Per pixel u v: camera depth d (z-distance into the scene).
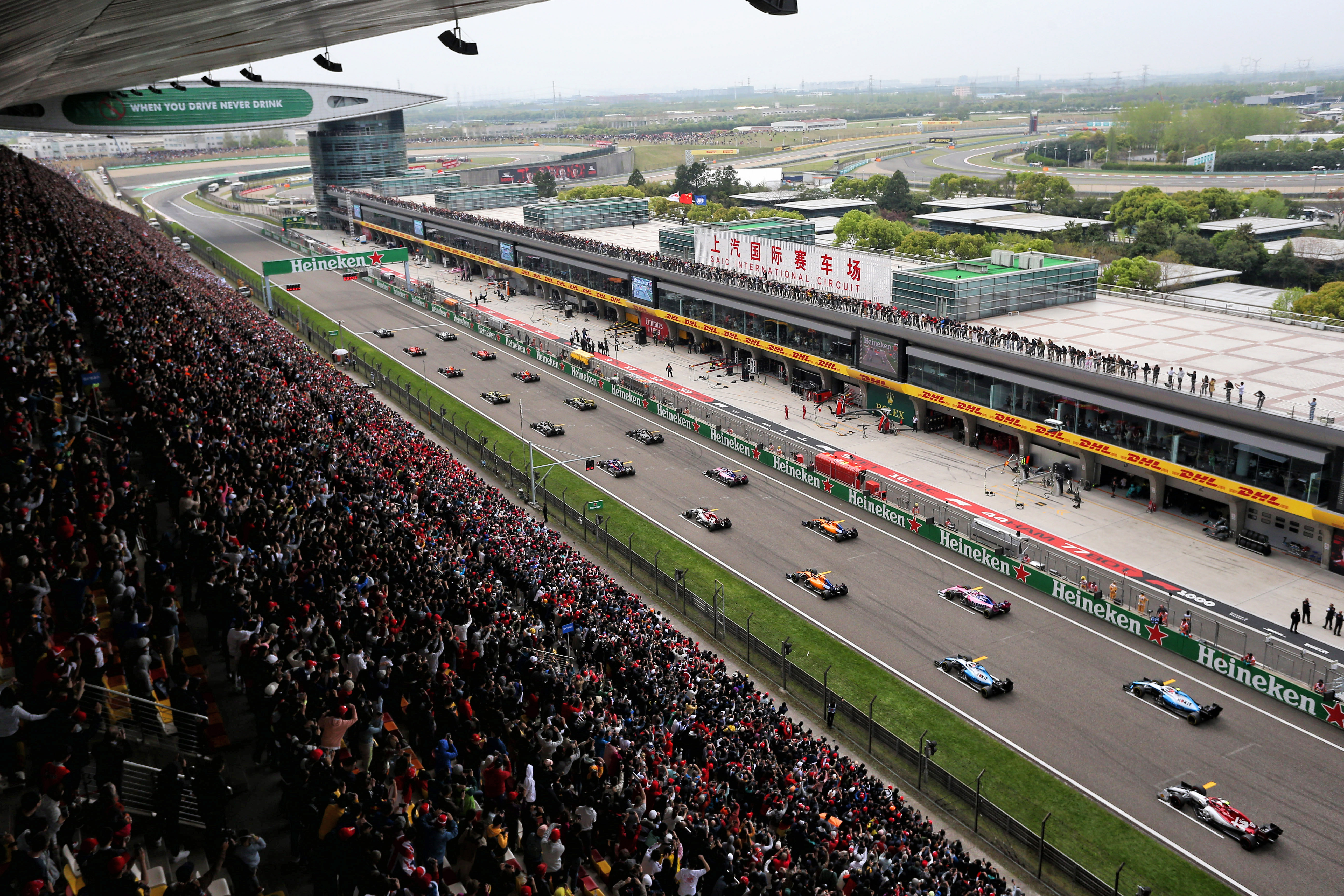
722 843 34.00
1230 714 57.72
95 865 18.38
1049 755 54.28
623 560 77.50
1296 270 154.75
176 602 36.06
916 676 62.06
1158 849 47.19
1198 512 83.69
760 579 75.19
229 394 59.03
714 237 136.00
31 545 27.06
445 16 29.22
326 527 43.69
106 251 95.00
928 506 85.88
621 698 45.00
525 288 184.62
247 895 22.25
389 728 33.03
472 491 74.00
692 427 109.75
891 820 44.78
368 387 123.81
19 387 39.12
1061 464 91.88
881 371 108.31
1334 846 47.19
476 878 25.34
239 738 29.53
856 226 187.12
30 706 21.48
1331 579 71.88
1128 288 117.06
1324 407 74.31
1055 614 69.44
